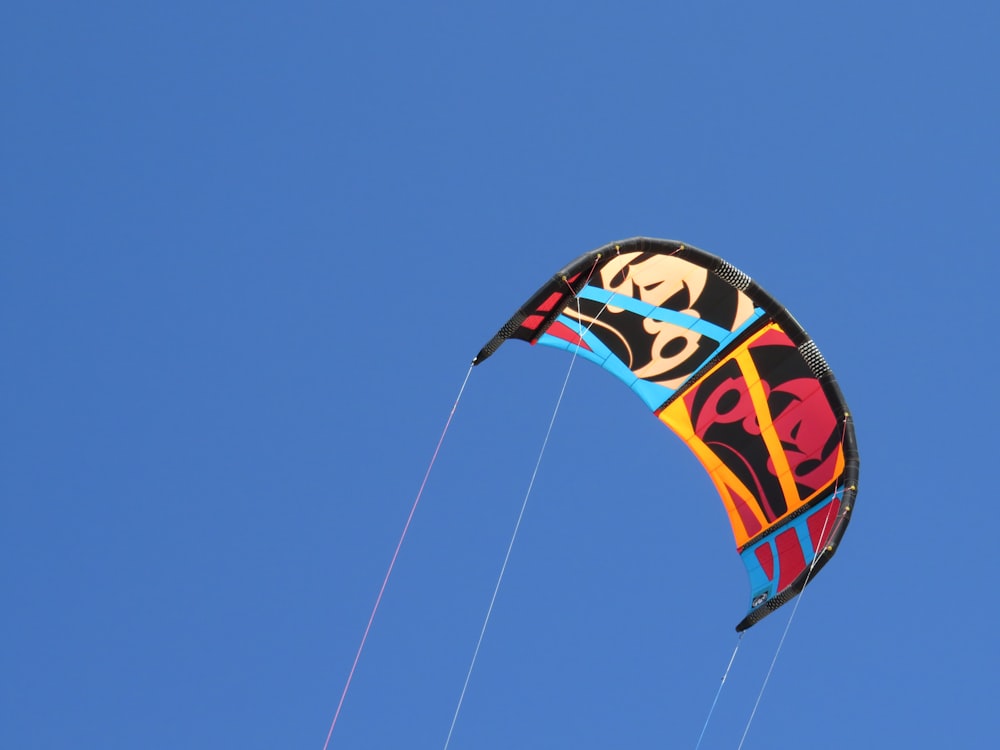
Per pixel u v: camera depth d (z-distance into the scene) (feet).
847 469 229.25
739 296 225.35
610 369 245.65
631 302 226.79
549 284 204.74
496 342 203.31
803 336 227.40
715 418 244.83
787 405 236.02
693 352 237.86
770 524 242.99
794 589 222.07
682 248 215.72
